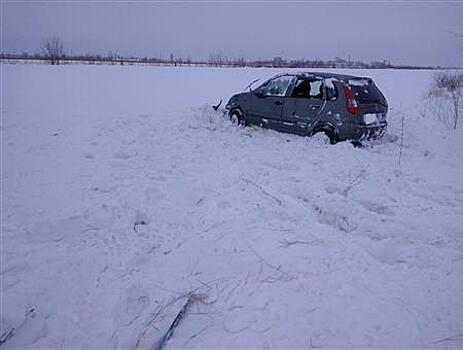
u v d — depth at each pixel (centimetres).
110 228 464
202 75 3281
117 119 1148
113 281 363
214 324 303
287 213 492
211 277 363
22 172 661
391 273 365
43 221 477
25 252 412
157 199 547
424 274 365
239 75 3294
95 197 555
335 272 366
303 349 275
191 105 1529
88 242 432
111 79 2778
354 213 503
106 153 788
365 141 826
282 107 914
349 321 302
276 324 300
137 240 434
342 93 804
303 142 843
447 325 298
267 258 390
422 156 814
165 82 2600
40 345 296
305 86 893
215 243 422
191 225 466
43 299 342
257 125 991
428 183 635
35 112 1295
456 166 745
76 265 387
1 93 1823
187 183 605
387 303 323
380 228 465
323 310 314
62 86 2216
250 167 692
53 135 941
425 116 1277
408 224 478
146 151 802
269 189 580
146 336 298
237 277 361
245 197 544
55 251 414
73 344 295
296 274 362
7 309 329
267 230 448
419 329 294
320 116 835
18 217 491
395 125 1131
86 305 334
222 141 887
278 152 790
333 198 547
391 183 625
